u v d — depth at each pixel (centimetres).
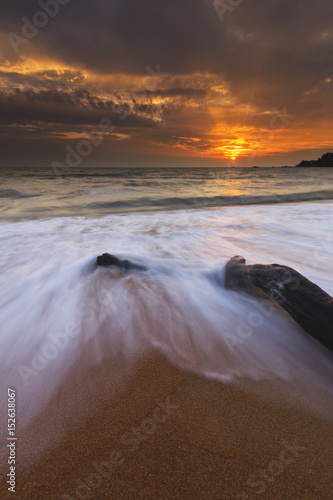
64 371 171
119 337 209
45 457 116
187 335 212
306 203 1146
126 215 866
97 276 336
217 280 312
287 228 612
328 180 2756
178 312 248
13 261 392
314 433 126
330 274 321
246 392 153
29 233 583
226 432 127
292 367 173
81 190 1623
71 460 114
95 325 227
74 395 151
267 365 176
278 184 2253
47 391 153
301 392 153
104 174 3650
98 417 137
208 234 562
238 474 107
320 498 97
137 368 175
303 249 439
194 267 358
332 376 165
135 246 470
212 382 162
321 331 177
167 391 155
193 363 179
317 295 193
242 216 811
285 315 233
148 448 119
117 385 159
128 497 100
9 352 190
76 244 488
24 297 281
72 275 340
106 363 179
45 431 128
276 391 154
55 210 980
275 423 132
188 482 105
